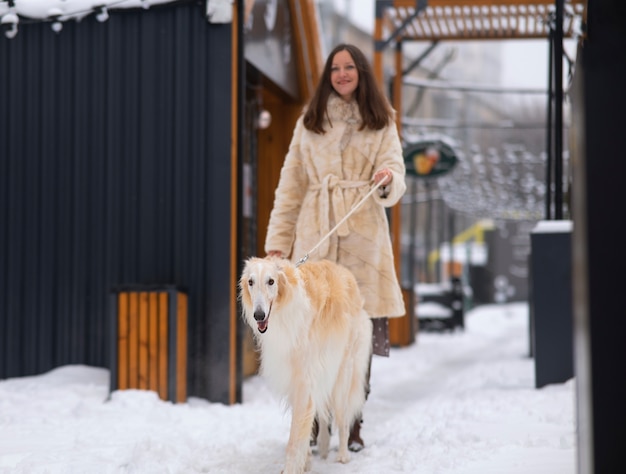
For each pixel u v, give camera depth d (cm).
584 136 221
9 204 671
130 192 647
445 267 2650
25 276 668
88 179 659
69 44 665
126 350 581
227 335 608
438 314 1503
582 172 223
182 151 635
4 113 675
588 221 221
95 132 659
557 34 691
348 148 468
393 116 476
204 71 630
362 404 430
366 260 462
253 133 831
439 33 1063
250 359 766
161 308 578
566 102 851
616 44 220
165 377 578
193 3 632
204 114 631
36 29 671
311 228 466
